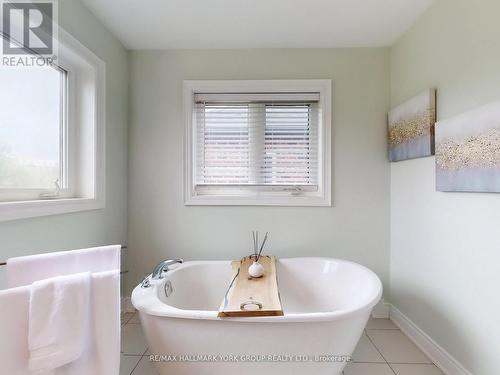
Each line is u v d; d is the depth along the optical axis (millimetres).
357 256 2127
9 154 1244
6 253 1158
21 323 810
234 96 2172
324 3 1595
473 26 1308
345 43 2051
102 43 1801
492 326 1217
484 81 1251
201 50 2125
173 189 2148
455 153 1378
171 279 1767
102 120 1781
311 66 2109
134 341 1792
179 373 1295
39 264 936
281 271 2010
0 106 1199
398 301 2010
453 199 1446
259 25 1821
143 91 2139
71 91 1651
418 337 1738
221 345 1229
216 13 1690
